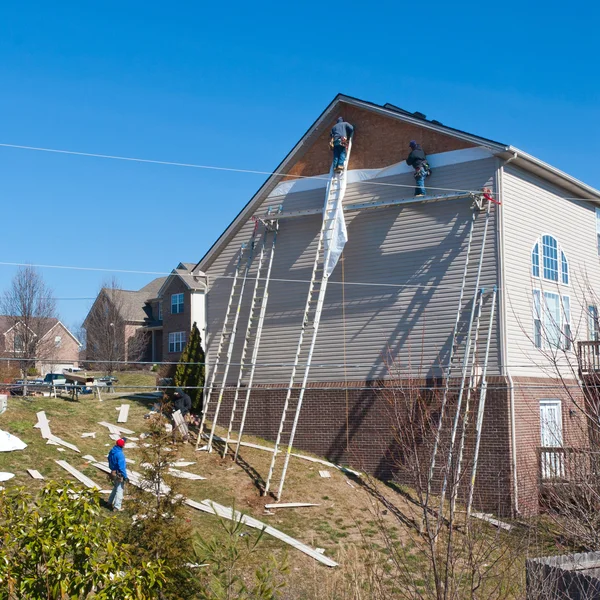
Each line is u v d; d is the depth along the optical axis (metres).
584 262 30.20
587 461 13.59
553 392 26.12
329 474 25.61
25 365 39.31
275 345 29.33
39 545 9.77
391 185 27.34
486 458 24.05
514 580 11.90
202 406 30.88
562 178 27.84
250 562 17.78
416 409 25.22
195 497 22.23
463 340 25.09
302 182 29.38
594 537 12.35
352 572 14.45
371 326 27.14
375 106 27.61
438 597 10.26
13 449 22.92
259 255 30.09
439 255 26.09
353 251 27.86
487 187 25.47
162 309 64.19
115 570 10.05
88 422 27.78
